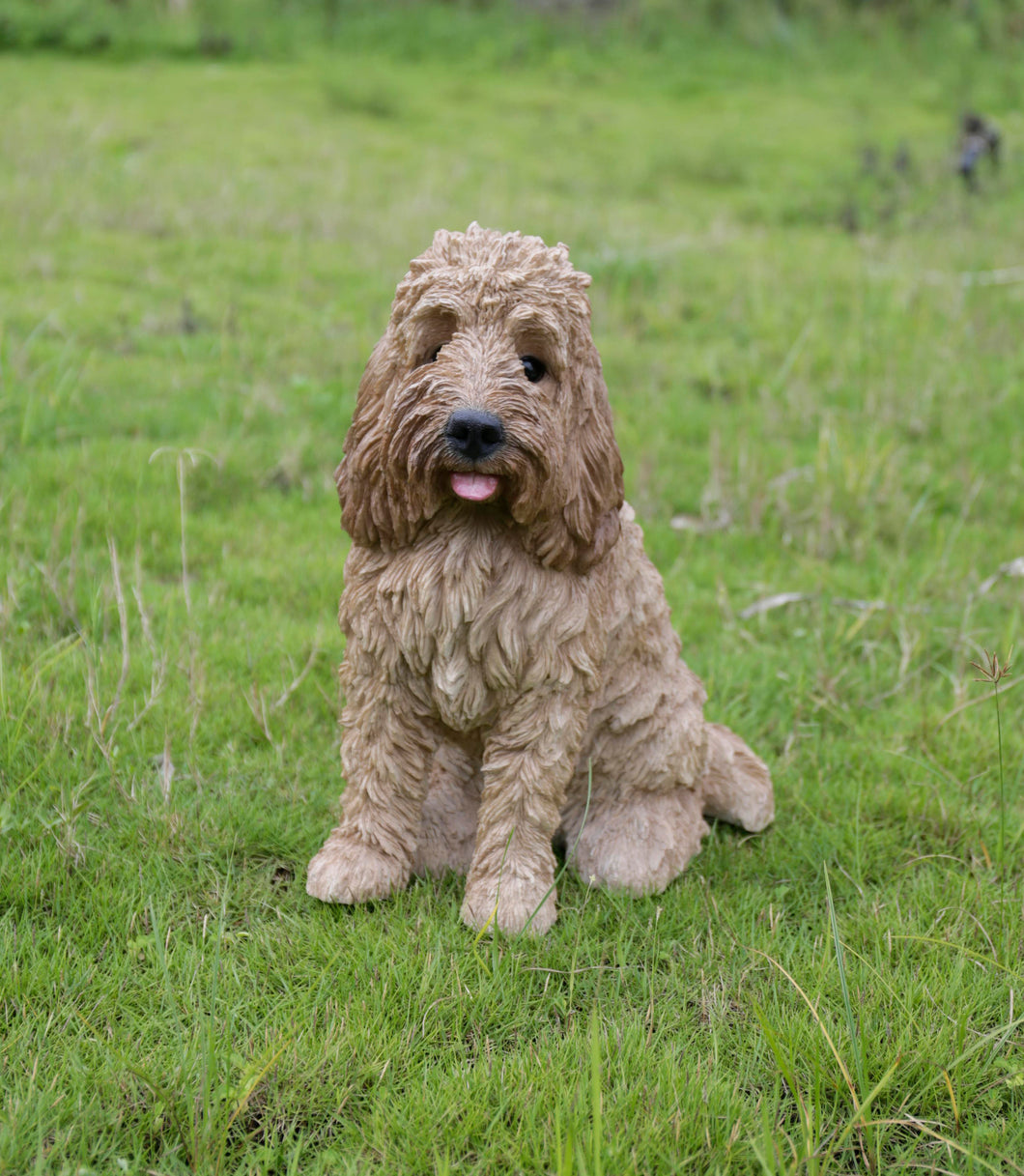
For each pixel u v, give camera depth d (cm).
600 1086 228
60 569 450
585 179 1427
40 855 304
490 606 276
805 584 527
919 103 2073
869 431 686
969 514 617
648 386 766
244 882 312
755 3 2480
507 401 249
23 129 1257
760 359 832
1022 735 416
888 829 360
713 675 443
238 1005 262
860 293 973
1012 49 2356
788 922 314
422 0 2450
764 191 1430
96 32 1958
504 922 286
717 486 598
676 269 1030
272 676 410
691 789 329
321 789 353
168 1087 238
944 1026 269
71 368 621
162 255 944
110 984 267
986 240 1166
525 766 288
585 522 276
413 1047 257
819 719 426
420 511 267
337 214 1091
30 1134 226
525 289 259
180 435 609
